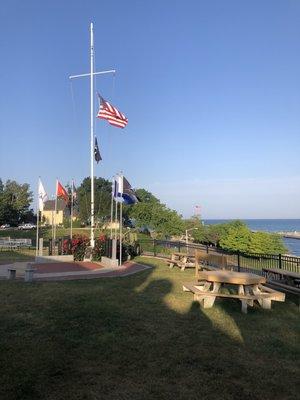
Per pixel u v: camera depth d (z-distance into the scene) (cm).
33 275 1380
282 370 571
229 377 544
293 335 745
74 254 2131
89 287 1209
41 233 5484
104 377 537
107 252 2008
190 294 1108
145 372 555
